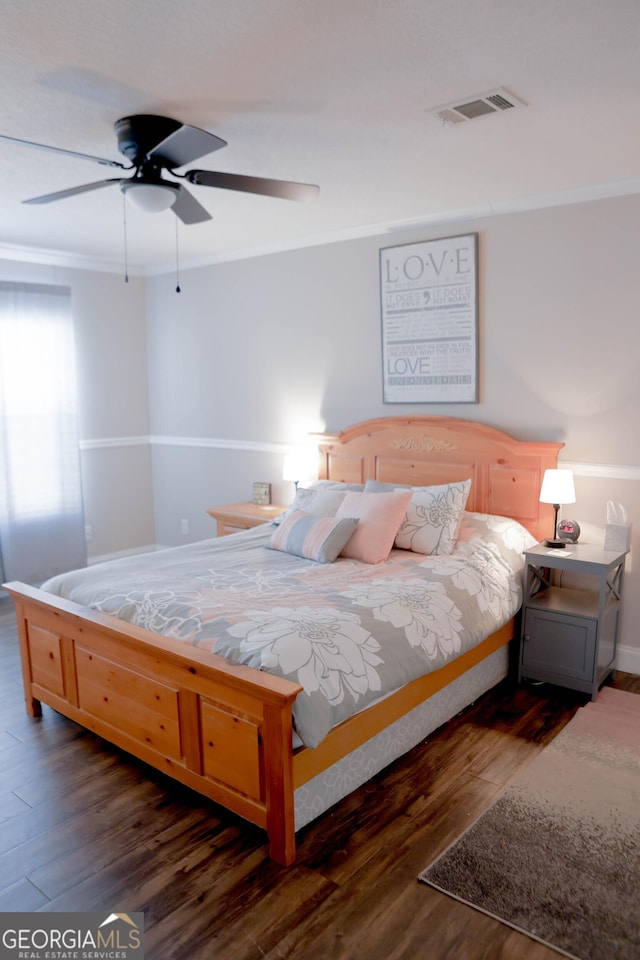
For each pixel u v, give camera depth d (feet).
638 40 6.35
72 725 10.20
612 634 11.25
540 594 11.57
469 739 9.46
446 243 12.93
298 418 16.05
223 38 6.26
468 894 6.56
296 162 9.84
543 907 6.39
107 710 9.05
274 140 8.93
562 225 11.64
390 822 7.68
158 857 7.17
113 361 18.45
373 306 14.26
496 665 11.12
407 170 10.28
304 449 15.99
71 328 16.88
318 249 15.02
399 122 8.32
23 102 7.68
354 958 5.86
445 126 8.46
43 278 16.65
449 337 13.16
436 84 7.27
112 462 18.75
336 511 12.26
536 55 6.64
